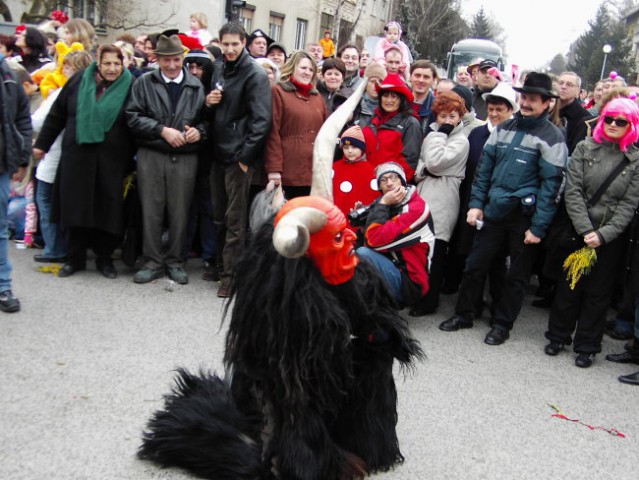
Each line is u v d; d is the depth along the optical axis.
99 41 20.64
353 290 2.67
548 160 4.86
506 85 5.55
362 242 5.10
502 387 4.32
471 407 3.98
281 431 2.73
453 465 3.31
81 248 5.93
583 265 4.64
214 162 5.78
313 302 2.49
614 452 3.59
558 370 4.71
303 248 2.22
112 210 5.69
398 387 4.18
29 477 2.94
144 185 5.75
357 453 2.98
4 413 3.46
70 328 4.68
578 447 3.61
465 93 5.85
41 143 5.84
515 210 5.03
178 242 5.94
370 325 2.79
